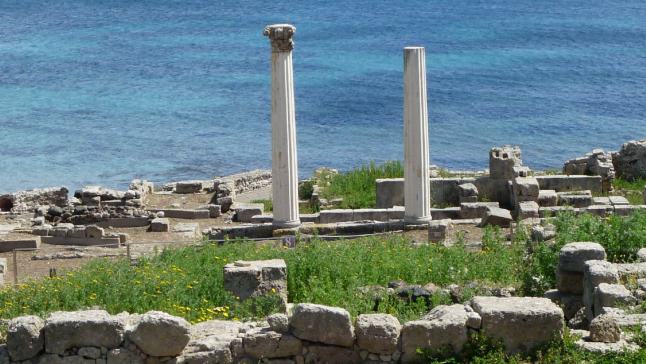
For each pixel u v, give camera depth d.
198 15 183.62
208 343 17.28
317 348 17.30
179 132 92.50
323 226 36.88
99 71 126.56
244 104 106.00
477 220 38.03
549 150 82.94
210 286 23.62
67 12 187.75
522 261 26.02
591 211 36.22
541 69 124.94
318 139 89.75
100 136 90.44
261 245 32.97
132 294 23.36
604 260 21.23
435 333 17.19
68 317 17.30
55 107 104.06
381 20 175.75
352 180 47.84
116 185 73.06
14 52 141.88
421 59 36.44
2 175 76.19
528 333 17.19
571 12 185.25
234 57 137.25
